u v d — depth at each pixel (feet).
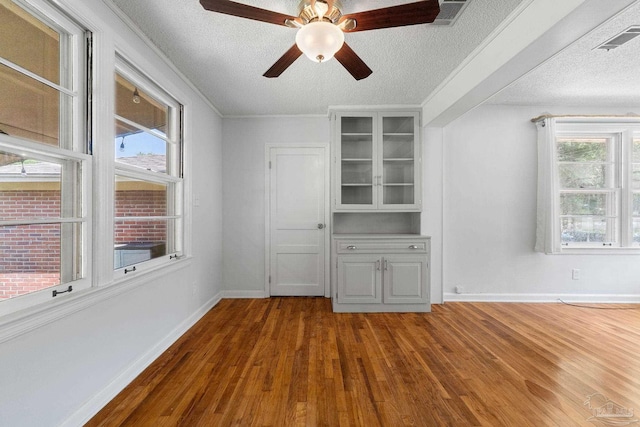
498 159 12.78
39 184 4.81
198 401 6.02
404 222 13.43
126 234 7.01
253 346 8.50
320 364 7.49
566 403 5.98
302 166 13.46
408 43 7.63
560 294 12.71
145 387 6.50
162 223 8.64
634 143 12.67
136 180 7.45
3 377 4.05
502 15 6.54
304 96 11.20
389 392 6.33
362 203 12.33
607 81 10.37
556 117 12.33
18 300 4.35
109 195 6.05
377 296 11.43
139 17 6.64
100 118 5.80
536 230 12.71
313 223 13.47
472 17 6.58
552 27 5.63
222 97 11.25
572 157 12.83
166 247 8.87
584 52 8.42
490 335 9.29
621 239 12.59
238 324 10.17
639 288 12.59
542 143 12.40
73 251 5.48
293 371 7.16
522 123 12.75
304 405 5.91
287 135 13.38
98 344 5.78
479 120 12.79
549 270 12.75
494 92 8.59
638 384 6.64
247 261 13.46
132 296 6.86
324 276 13.50
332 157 12.30
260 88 10.44
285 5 6.29
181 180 9.37
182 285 9.39
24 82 4.58
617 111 12.66
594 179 12.76
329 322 10.39
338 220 13.48
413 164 12.19
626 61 8.96
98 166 5.78
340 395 6.23
